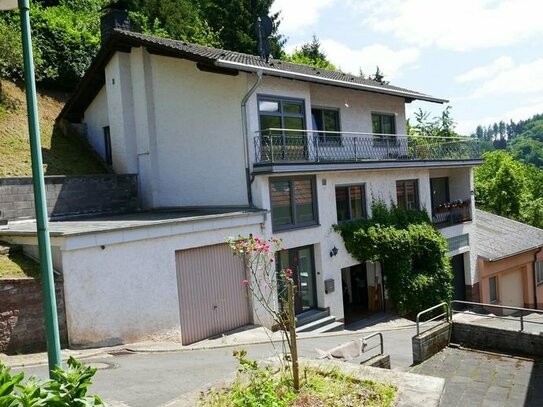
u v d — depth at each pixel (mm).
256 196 15195
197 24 38344
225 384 5621
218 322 13531
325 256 16688
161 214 15336
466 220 23281
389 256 18188
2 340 9984
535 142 137250
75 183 16484
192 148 17000
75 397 3645
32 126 5902
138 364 9438
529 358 11109
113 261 11320
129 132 18406
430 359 11227
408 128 39094
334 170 16562
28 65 5918
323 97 18938
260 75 14672
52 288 5926
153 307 11992
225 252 13852
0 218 14477
